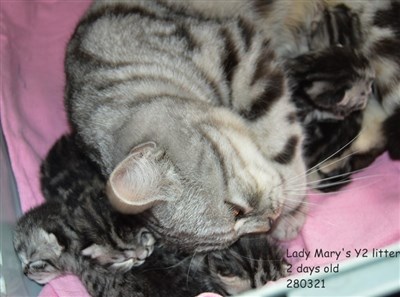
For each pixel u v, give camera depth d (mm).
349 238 478
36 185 517
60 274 478
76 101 467
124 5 479
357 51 520
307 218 487
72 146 513
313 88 509
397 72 509
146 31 462
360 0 510
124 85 445
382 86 518
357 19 514
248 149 430
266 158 448
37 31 596
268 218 436
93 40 472
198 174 402
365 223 483
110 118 437
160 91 435
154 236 461
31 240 473
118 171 365
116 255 463
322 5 522
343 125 513
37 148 546
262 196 426
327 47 519
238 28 471
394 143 512
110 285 467
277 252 474
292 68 514
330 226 485
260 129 458
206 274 471
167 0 474
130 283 467
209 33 461
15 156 514
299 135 472
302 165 475
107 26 473
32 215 484
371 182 506
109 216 464
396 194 492
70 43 494
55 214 479
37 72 582
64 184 500
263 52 469
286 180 453
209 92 452
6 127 517
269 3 501
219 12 480
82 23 494
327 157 499
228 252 468
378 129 518
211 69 456
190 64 452
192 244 429
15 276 464
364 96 512
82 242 464
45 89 574
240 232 436
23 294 469
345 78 505
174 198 400
